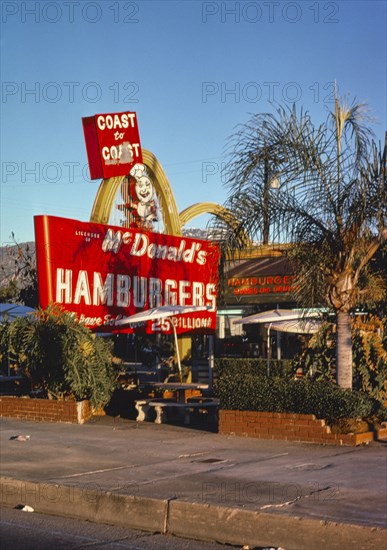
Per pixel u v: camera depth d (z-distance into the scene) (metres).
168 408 17.19
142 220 24.56
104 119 23.64
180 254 24.52
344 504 8.30
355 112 14.26
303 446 12.86
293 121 14.19
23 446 12.94
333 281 14.30
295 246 14.34
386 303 16.53
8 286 34.19
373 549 7.19
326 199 14.09
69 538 7.93
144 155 25.41
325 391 13.45
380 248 15.93
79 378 16.38
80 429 15.20
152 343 27.36
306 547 7.52
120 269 22.00
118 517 8.66
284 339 28.20
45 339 16.66
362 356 15.59
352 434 12.94
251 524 7.84
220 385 14.38
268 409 13.82
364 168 13.99
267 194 14.30
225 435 14.17
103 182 23.72
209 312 25.77
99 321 21.17
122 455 11.98
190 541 7.94
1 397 17.28
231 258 15.48
